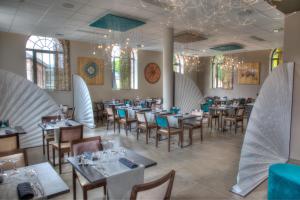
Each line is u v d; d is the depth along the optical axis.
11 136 3.12
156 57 11.16
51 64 8.12
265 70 10.77
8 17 5.46
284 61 4.12
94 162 2.16
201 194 2.88
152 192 1.57
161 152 4.62
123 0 4.36
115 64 9.70
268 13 5.05
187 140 5.62
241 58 11.55
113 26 6.20
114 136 5.99
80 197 2.80
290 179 2.16
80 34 7.37
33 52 7.79
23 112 4.76
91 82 8.96
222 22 5.80
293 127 3.89
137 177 2.02
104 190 2.81
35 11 5.01
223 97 11.58
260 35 7.36
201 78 13.30
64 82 8.34
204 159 4.19
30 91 4.83
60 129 3.49
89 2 4.47
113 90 9.66
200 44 9.09
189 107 7.61
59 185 1.72
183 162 4.04
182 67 12.84
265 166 3.24
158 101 9.43
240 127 7.27
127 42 8.61
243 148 3.08
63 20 5.71
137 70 10.47
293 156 3.87
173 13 5.11
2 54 7.12
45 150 4.68
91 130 6.73
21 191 1.55
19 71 7.46
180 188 3.04
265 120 3.29
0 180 1.75
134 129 6.82
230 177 3.39
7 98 4.55
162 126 4.86
